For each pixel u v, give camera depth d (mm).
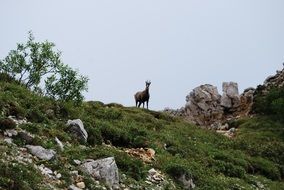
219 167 44375
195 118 102688
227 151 56969
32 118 30625
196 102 104625
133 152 35125
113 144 36875
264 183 47188
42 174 22828
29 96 34375
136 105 84188
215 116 102438
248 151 62250
